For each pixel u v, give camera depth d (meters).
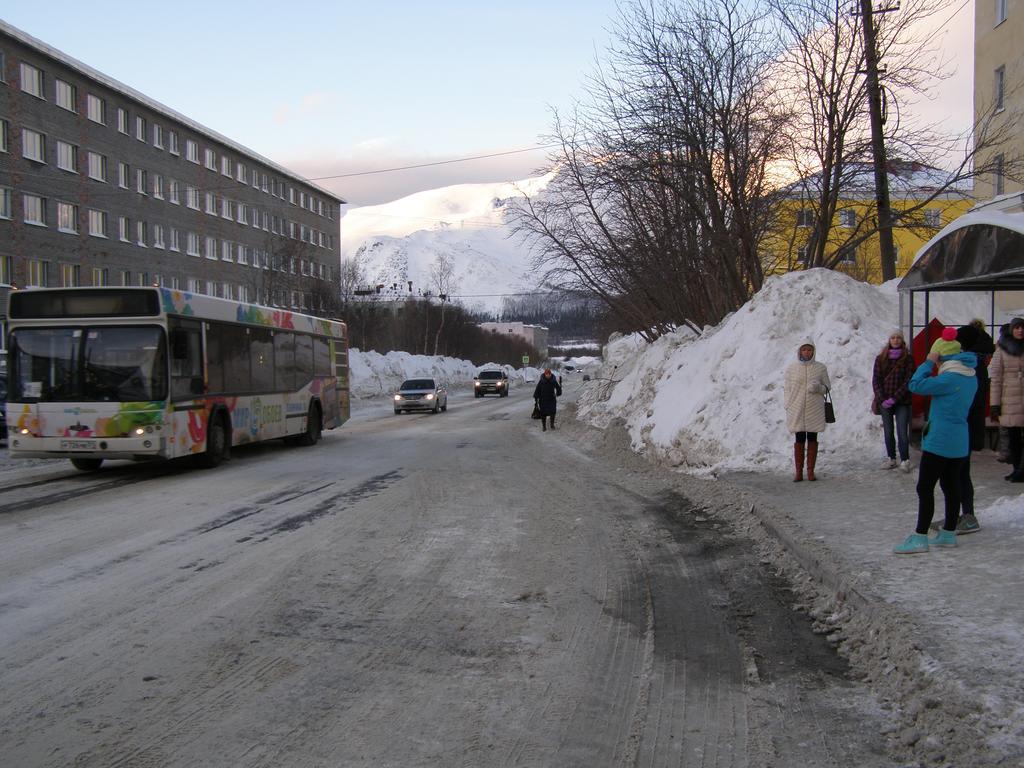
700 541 8.84
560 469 15.20
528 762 3.93
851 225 20.77
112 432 13.27
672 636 5.79
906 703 4.50
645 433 16.08
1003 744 3.77
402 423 29.20
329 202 75.69
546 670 5.13
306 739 4.13
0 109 37.72
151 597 6.59
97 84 44.28
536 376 93.25
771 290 15.14
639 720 4.41
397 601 6.57
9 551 8.18
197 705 4.53
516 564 7.81
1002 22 27.41
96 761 3.87
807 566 7.25
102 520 9.87
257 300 54.22
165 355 13.52
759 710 4.55
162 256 50.62
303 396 19.75
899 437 11.07
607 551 8.38
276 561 7.83
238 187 59.81
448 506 10.99
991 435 12.26
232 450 19.00
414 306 76.00
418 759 3.94
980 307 15.16
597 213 23.47
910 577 6.31
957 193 18.67
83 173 43.44
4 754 3.94
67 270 42.38
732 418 13.30
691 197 19.80
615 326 32.44
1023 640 4.92
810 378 10.85
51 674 4.96
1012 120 23.98
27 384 13.47
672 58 19.06
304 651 5.41
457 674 5.04
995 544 7.15
